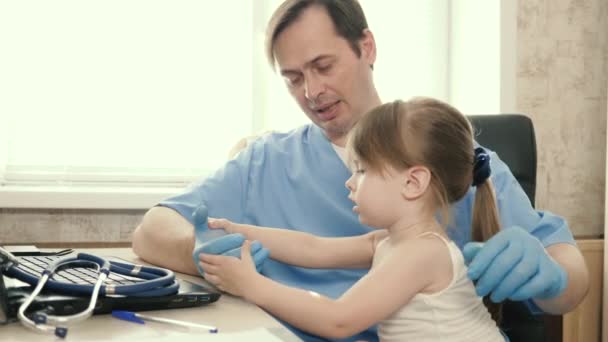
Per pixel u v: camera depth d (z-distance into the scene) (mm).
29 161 2080
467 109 2305
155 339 657
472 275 878
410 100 1036
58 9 2082
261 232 1132
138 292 780
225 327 734
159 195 2031
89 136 2125
